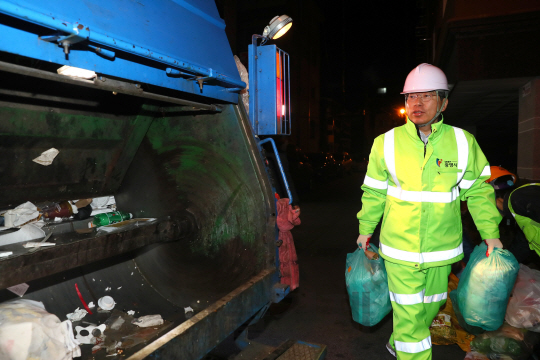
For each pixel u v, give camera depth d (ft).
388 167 7.34
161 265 10.07
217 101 8.12
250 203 8.64
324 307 12.63
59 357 5.79
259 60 8.75
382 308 7.98
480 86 23.34
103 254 7.79
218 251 9.32
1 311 5.93
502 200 9.78
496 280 7.30
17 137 7.20
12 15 3.86
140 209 10.45
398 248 7.16
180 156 9.49
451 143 7.06
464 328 9.21
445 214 7.00
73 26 4.38
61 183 8.69
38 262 6.59
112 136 9.11
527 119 21.59
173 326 8.07
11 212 7.56
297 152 51.03
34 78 7.06
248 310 7.23
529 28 20.33
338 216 30.55
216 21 8.16
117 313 8.54
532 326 8.57
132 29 5.55
